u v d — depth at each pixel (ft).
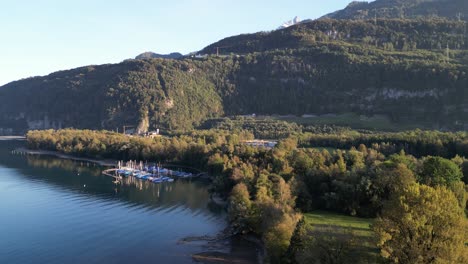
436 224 212.43
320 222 357.82
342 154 549.95
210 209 478.59
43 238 385.91
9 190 576.61
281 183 395.14
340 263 225.76
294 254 264.52
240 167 524.52
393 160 451.53
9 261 335.88
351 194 391.65
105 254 349.41
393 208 220.02
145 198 536.01
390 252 212.02
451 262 195.72
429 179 368.48
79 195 551.18
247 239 376.68
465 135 643.86
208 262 330.13
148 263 330.75
